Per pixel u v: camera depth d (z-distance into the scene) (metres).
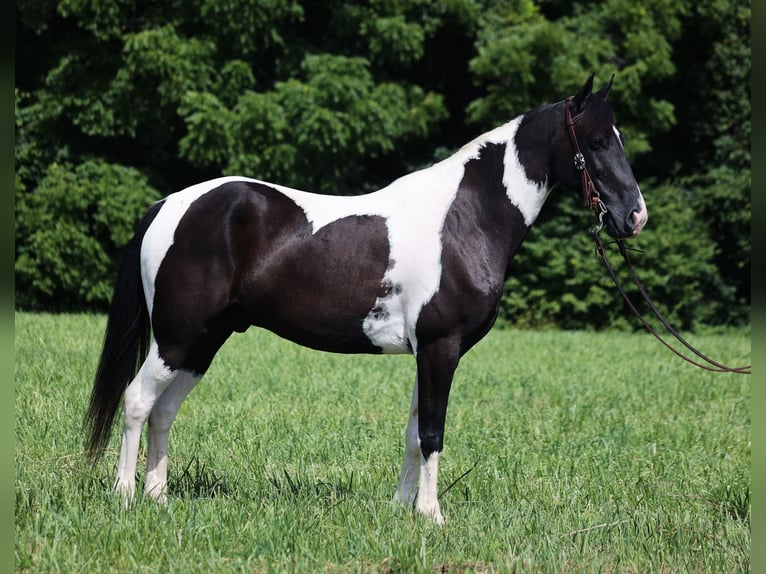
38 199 23.17
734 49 27.69
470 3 25.22
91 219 24.48
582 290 26.20
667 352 18.89
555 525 6.93
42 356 12.80
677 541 6.67
